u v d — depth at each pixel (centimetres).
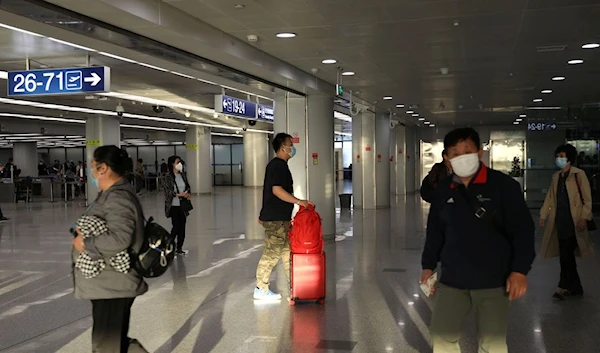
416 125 3086
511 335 577
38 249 1202
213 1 703
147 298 748
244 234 1398
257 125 3216
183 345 557
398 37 902
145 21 691
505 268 365
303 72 1189
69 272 945
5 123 2727
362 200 2106
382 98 1728
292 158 1317
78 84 1032
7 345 562
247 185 3947
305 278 700
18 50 1131
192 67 960
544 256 729
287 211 722
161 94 1831
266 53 1012
